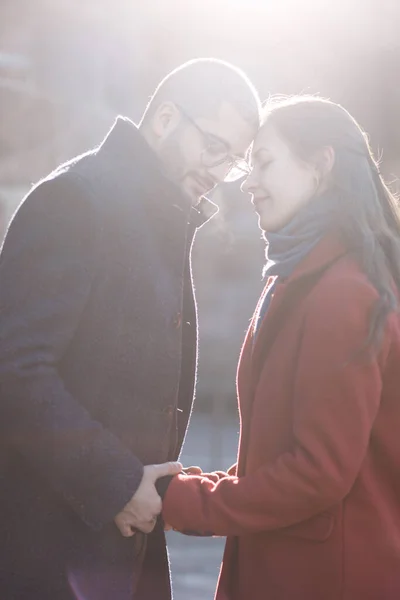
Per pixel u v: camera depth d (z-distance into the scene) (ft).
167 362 12.53
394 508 11.93
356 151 12.17
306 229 12.09
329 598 11.76
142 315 12.30
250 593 12.26
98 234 11.91
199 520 11.87
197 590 38.29
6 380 11.45
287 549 11.99
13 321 11.61
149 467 12.05
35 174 71.87
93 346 12.08
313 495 11.47
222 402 98.12
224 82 12.66
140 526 11.96
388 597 11.69
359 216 11.91
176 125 12.70
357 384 11.34
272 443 11.94
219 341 99.25
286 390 11.88
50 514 12.00
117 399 12.23
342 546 11.72
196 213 13.41
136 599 13.01
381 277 11.64
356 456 11.41
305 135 12.16
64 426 11.42
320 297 11.62
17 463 11.98
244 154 12.93
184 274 13.37
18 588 11.96
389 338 11.55
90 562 12.18
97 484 11.59
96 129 81.00
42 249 11.75
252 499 11.69
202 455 76.23
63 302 11.64
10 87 72.13
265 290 13.61
